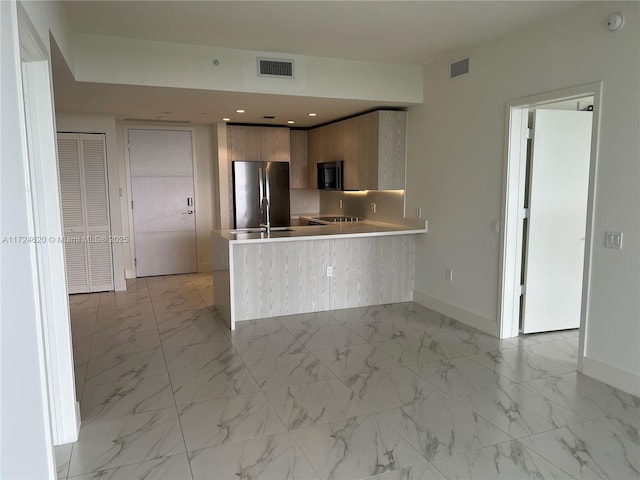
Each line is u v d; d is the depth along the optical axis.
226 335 4.45
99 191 6.09
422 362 3.76
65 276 2.56
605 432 2.69
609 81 3.20
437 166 5.07
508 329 4.34
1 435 1.34
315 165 7.25
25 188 1.77
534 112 4.16
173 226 7.31
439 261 5.16
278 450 2.53
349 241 5.32
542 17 3.59
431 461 2.42
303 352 3.99
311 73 4.65
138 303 5.66
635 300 3.11
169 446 2.58
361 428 2.75
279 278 5.04
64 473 2.34
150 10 3.35
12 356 1.48
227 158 6.91
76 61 3.86
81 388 3.31
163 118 6.39
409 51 4.53
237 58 4.35
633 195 3.09
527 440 2.62
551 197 4.32
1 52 1.53
